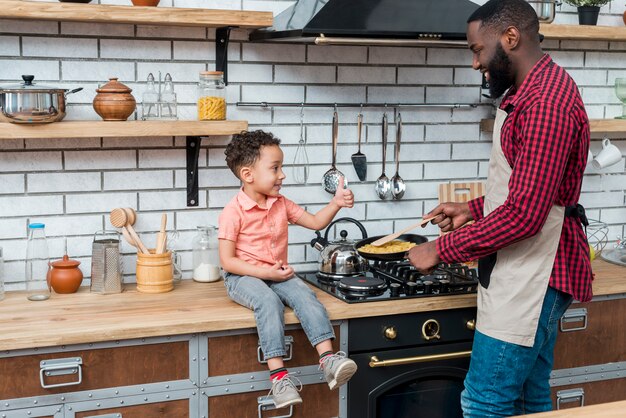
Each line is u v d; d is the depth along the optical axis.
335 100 3.32
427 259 2.51
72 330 2.42
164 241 2.96
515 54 2.41
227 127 2.91
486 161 3.60
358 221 3.24
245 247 2.85
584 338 3.09
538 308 2.42
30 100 2.62
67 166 2.98
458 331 2.90
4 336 2.35
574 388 3.10
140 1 2.82
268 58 3.20
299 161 3.29
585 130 2.36
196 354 2.58
